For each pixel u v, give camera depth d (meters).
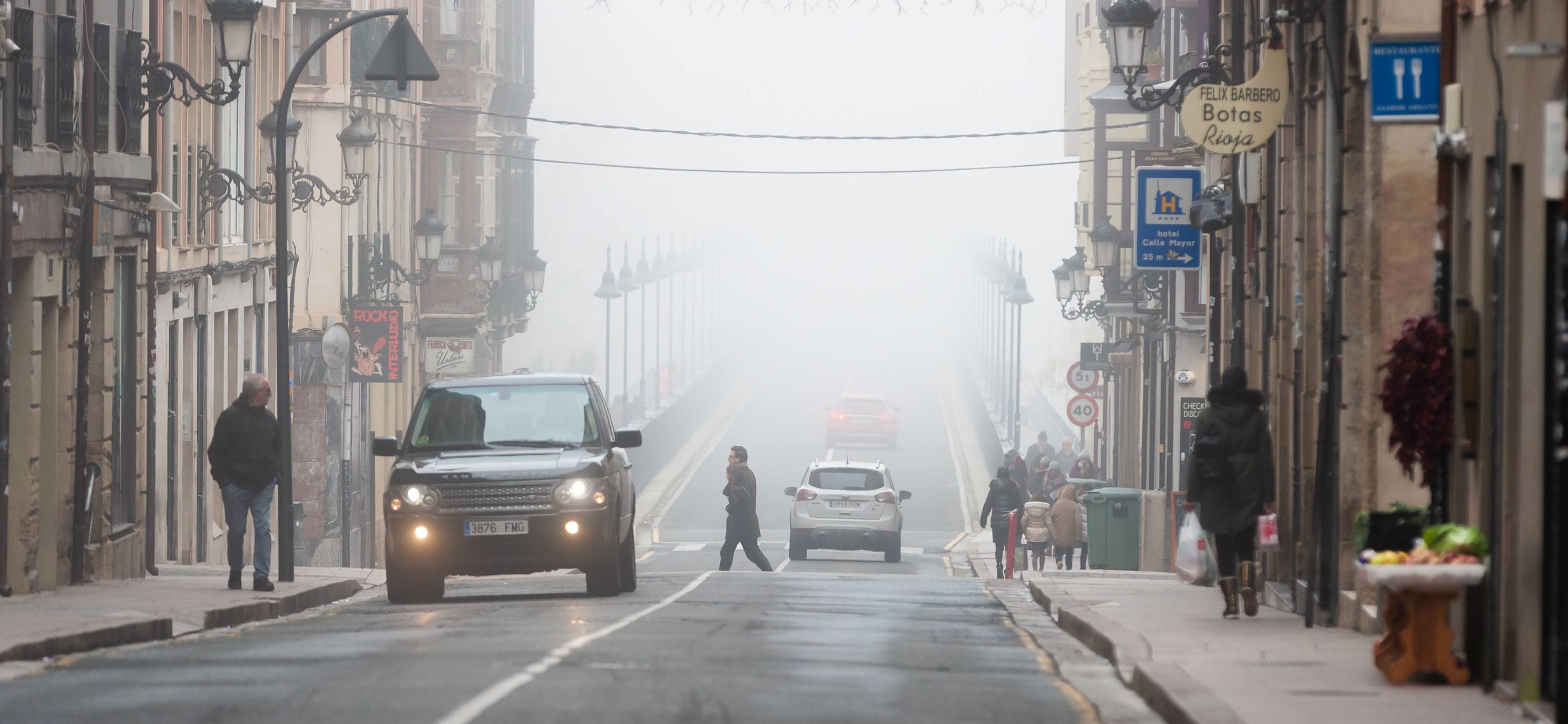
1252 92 52.16
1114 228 127.88
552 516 54.44
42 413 55.62
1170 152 98.12
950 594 65.62
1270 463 44.84
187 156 84.44
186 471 84.94
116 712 26.69
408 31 61.34
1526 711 26.27
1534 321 26.97
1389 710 27.59
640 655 35.31
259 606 49.84
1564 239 24.28
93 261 60.75
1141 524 95.31
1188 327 108.38
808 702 28.72
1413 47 35.75
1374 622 39.97
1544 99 26.34
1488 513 30.73
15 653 34.25
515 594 62.84
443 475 54.53
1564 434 24.28
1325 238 46.41
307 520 109.69
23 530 53.25
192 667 33.28
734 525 95.94
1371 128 43.62
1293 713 27.27
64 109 56.03
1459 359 31.42
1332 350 43.47
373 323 113.56
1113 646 38.38
